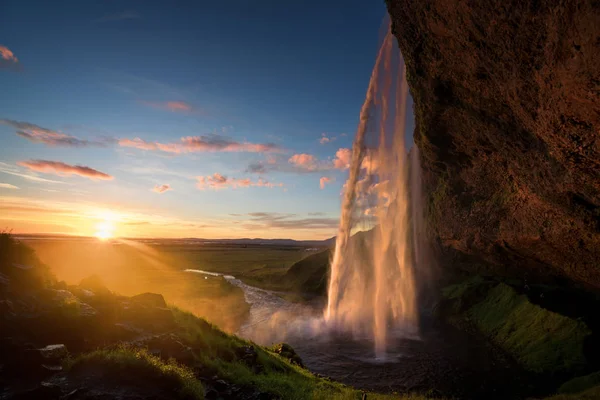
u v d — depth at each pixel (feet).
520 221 61.87
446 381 76.89
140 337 42.09
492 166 63.16
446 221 88.43
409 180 165.37
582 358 77.05
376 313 146.00
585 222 46.21
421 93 59.93
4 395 26.96
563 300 101.76
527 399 65.00
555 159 42.09
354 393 53.98
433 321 129.90
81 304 41.96
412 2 46.09
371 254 200.03
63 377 31.32
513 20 32.99
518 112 42.39
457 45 43.68
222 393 38.29
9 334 33.19
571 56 28.12
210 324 61.21
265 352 65.21
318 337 113.91
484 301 125.90
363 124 164.86
